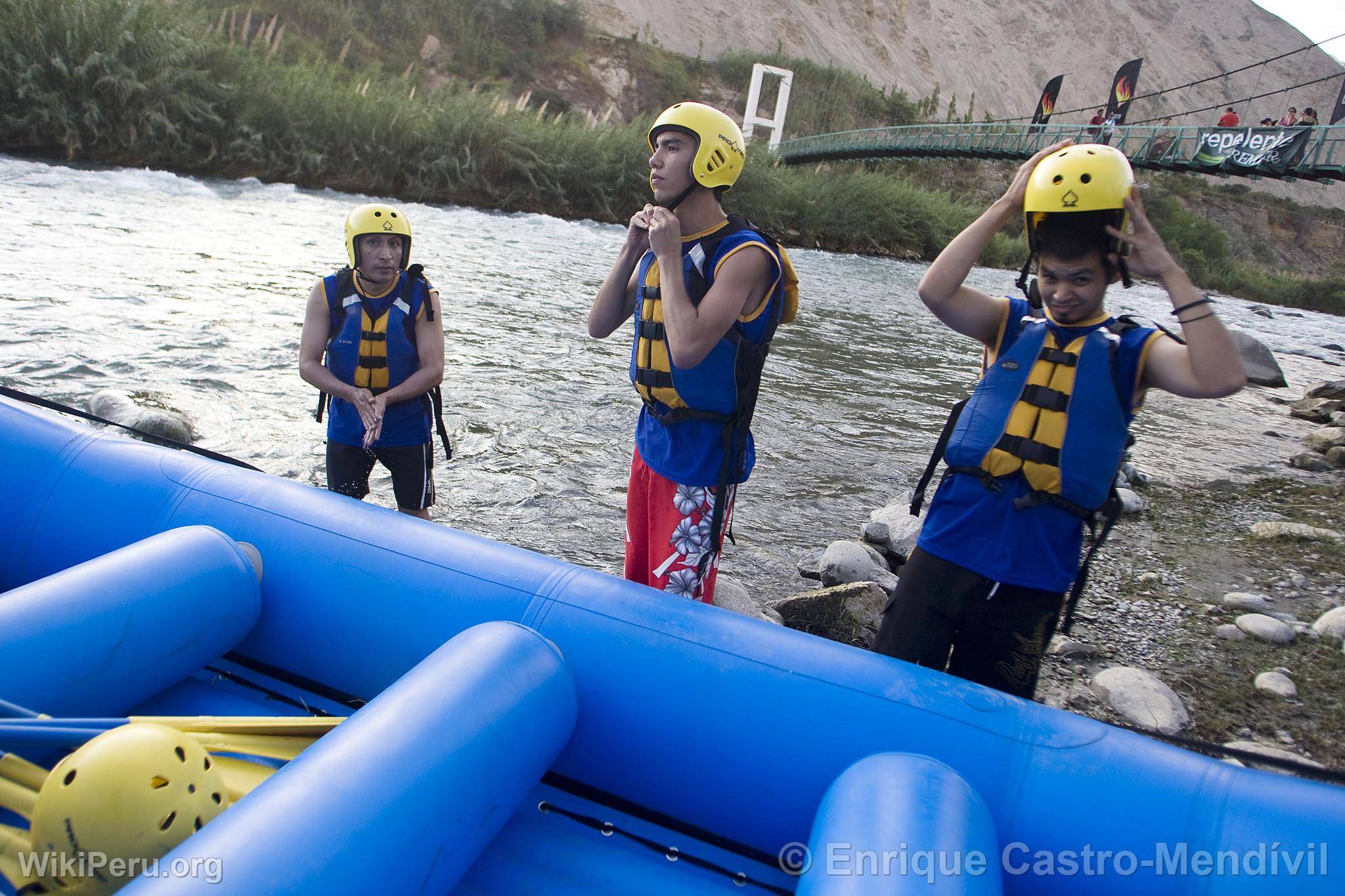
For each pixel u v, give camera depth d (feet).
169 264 31.27
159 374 19.65
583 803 6.77
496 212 76.48
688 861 6.34
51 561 8.44
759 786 6.33
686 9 283.38
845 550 14.42
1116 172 6.80
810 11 342.85
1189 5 613.11
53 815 4.75
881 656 6.73
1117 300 79.05
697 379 8.22
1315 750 10.55
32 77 57.52
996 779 5.85
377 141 72.84
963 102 401.08
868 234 103.45
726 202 97.25
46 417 9.11
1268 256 265.75
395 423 11.51
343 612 7.48
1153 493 21.08
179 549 7.14
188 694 7.32
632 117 189.57
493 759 5.52
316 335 11.18
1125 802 5.60
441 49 169.89
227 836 4.43
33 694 6.04
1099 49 520.42
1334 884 4.94
